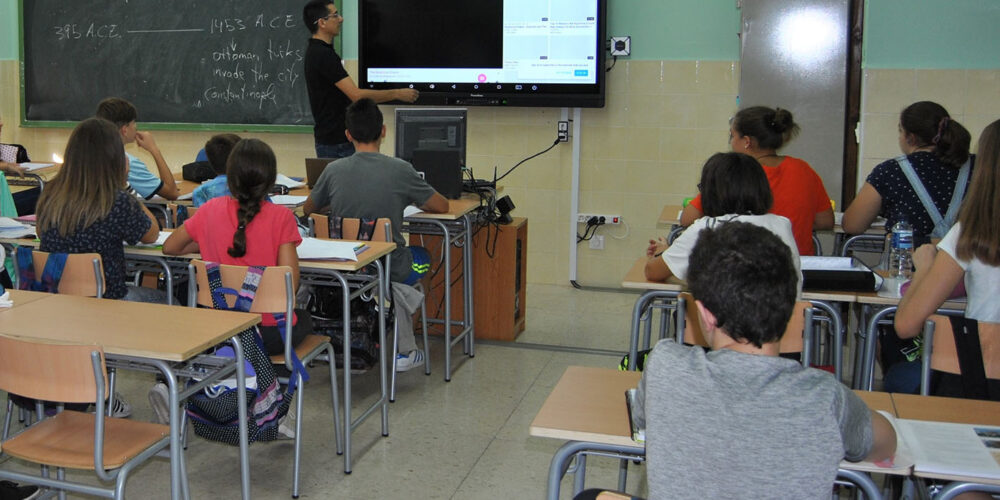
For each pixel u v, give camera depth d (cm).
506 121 559
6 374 199
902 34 468
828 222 347
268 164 280
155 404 258
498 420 347
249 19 592
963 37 460
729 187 253
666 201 544
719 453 127
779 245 135
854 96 495
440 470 302
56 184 285
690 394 131
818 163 491
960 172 316
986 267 220
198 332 217
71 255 263
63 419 226
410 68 547
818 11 480
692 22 520
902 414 182
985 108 462
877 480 294
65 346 189
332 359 302
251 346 246
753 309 130
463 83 541
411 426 340
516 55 530
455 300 452
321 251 299
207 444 320
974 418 180
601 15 514
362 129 362
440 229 406
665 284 283
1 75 645
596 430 171
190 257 308
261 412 251
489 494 285
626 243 556
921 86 469
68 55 633
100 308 239
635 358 285
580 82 525
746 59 496
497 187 473
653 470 132
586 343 450
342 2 565
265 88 596
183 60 610
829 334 346
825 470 125
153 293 327
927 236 319
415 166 413
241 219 276
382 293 322
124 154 294
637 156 543
